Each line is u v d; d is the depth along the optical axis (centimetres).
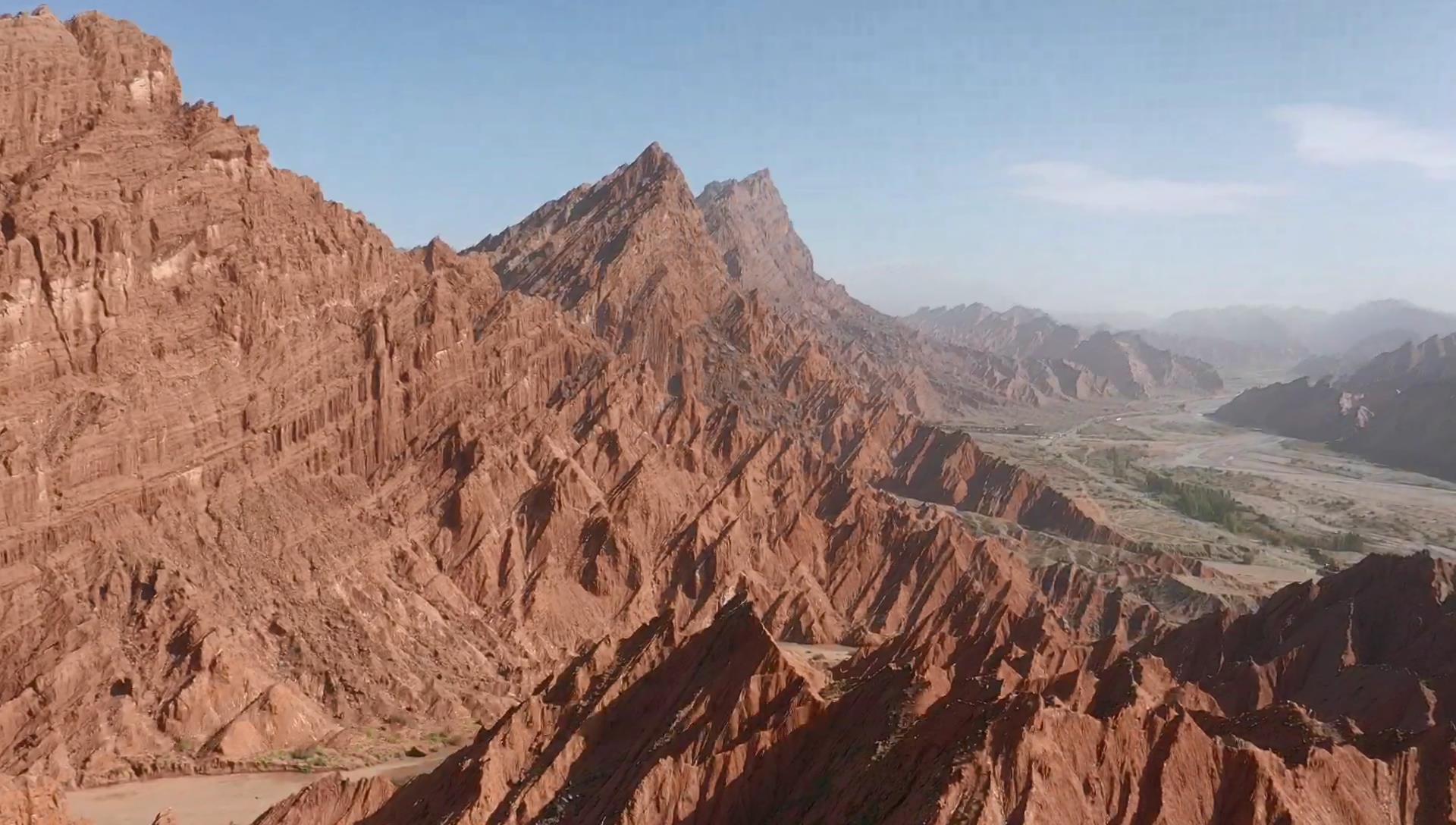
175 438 10681
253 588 10531
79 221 10244
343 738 9494
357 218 13925
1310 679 9612
